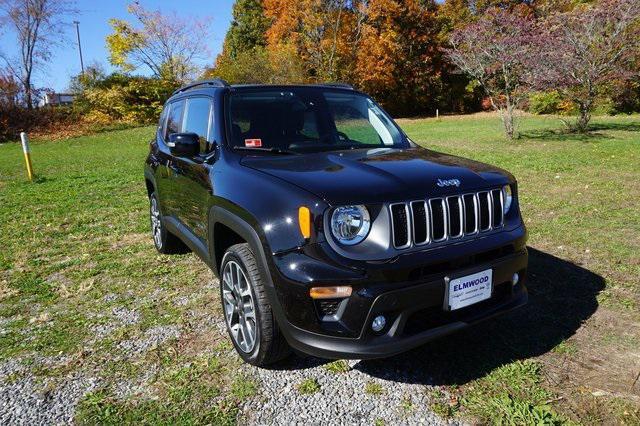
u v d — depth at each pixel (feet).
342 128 12.51
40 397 9.04
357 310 7.84
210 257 11.25
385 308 7.90
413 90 125.59
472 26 54.54
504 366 9.53
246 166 10.13
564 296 12.62
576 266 14.69
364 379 9.33
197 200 11.95
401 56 119.96
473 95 126.41
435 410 8.34
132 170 39.99
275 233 8.37
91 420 8.32
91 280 14.90
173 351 10.55
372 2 116.67
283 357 9.58
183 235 13.62
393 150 11.64
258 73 102.12
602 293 12.73
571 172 30.83
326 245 7.91
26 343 11.10
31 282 14.96
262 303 9.02
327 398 8.79
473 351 10.14
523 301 9.89
